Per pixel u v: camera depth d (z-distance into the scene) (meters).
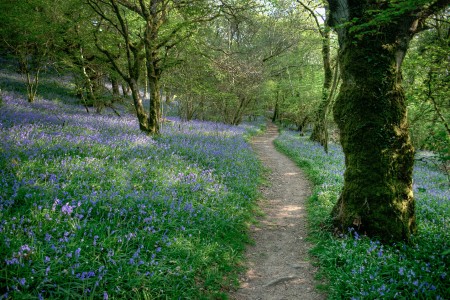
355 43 7.02
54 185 6.47
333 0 7.35
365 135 7.09
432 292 4.62
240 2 15.06
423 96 8.82
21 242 4.41
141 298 4.43
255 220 9.19
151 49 14.52
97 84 21.47
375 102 7.00
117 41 17.14
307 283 5.98
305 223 9.16
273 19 34.41
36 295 3.84
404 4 5.03
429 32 15.31
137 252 5.00
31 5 15.51
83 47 18.05
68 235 5.08
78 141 10.41
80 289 4.16
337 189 11.48
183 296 4.80
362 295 4.79
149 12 14.04
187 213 7.36
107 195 6.75
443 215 9.01
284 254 7.26
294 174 15.68
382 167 6.95
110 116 21.06
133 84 14.98
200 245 6.34
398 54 7.04
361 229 7.05
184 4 14.46
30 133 10.50
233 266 6.39
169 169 9.89
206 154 13.60
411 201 7.17
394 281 5.02
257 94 35.25
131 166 9.19
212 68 17.64
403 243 6.53
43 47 18.94
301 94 28.83
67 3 15.09
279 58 36.12
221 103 32.22
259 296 5.56
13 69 27.67
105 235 5.40
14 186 6.04
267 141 29.25
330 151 21.39
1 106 14.09
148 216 6.57
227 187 10.38
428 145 7.67
